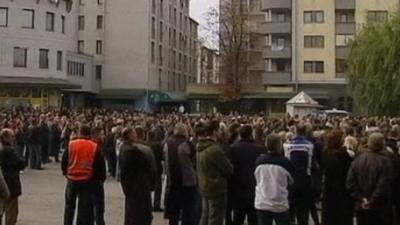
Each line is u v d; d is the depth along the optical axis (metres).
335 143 11.62
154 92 78.69
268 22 72.75
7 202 11.78
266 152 11.03
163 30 86.19
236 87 67.62
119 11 79.38
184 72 99.50
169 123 24.89
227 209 12.60
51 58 64.94
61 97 69.75
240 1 69.38
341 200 11.39
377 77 44.06
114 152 24.42
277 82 71.06
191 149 12.98
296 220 13.70
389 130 15.89
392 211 10.61
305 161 13.12
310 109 40.38
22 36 62.59
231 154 12.40
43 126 29.83
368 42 45.59
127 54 79.19
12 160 12.72
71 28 71.62
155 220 15.07
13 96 62.22
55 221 14.91
